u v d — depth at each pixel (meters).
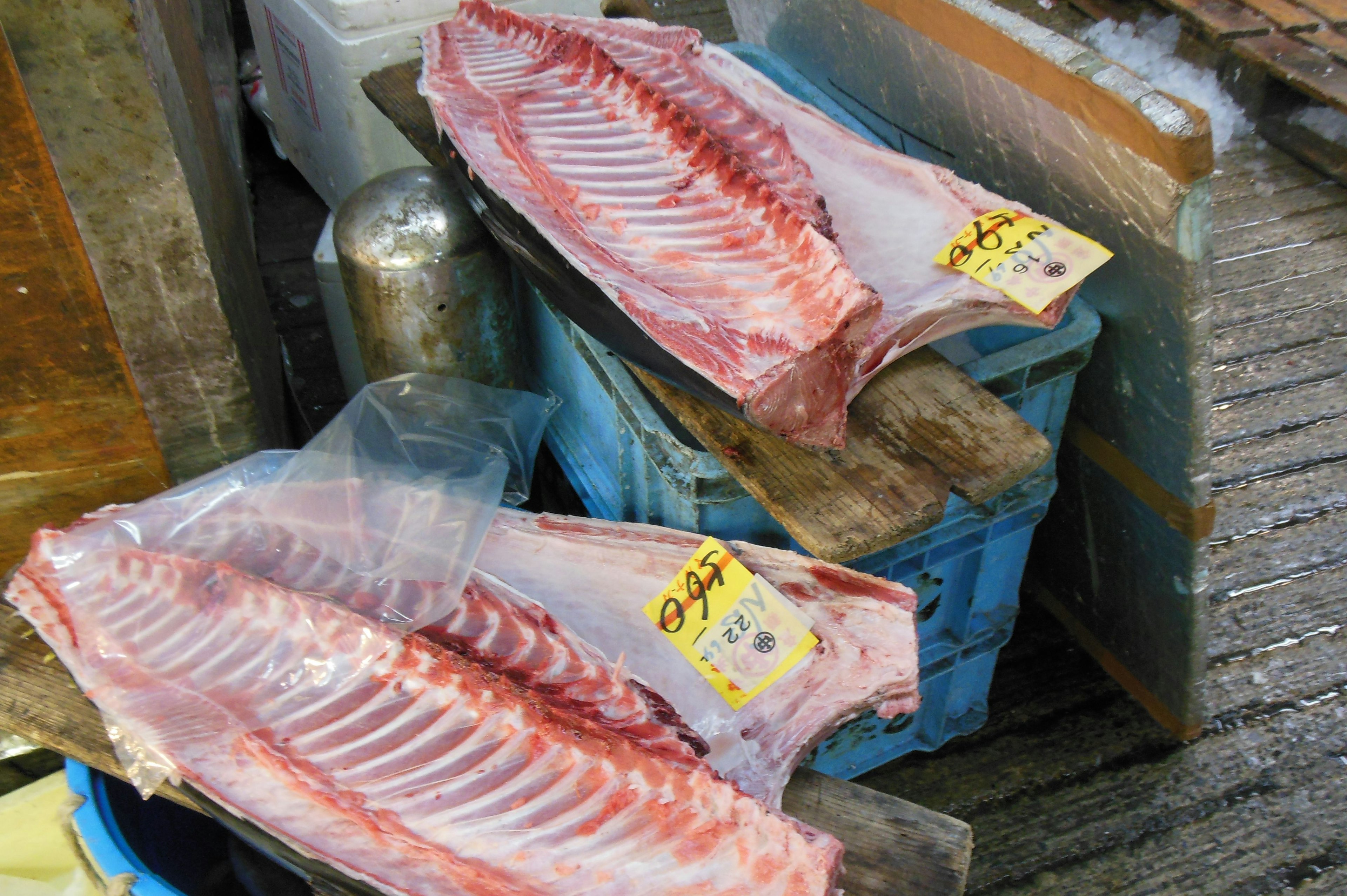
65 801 1.61
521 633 1.56
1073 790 2.20
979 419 1.62
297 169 3.91
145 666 1.50
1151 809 2.16
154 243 1.82
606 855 1.30
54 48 1.57
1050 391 1.88
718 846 1.29
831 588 1.57
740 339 1.54
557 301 1.84
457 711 1.42
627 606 1.64
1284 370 3.04
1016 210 1.74
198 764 1.40
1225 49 3.73
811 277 1.58
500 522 1.76
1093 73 1.58
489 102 2.03
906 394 1.67
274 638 1.51
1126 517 2.05
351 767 1.39
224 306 2.02
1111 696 2.38
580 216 1.77
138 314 1.89
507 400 2.14
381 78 2.50
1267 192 3.63
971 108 1.91
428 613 1.58
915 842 1.46
